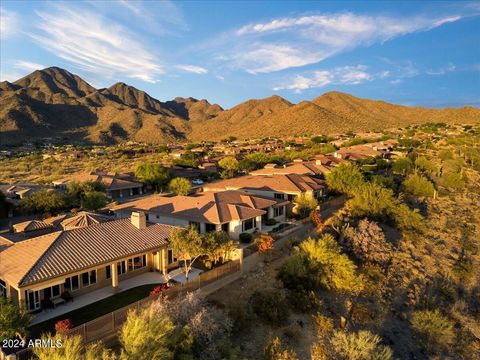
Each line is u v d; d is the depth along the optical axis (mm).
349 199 53219
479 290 35750
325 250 31594
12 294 22516
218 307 24281
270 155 113812
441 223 51188
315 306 27297
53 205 52875
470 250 43188
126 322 18406
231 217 37719
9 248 25781
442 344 26875
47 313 22547
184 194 59219
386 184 60844
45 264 23047
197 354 18219
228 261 30766
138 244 28078
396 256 38312
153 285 26969
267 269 31125
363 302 30062
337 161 81625
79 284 25172
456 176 71188
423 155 100562
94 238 27406
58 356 15039
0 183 83250
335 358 22688
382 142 123062
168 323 17391
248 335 23188
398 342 26375
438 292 34062
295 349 23062
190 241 27781
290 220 45562
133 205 45125
